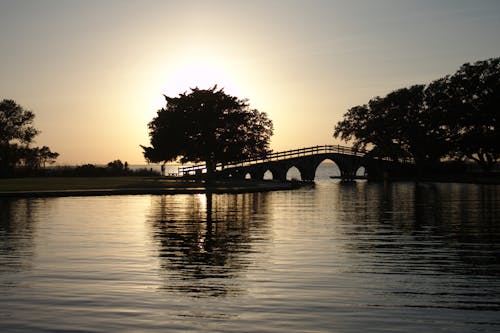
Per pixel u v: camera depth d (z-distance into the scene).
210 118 79.38
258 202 40.09
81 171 87.56
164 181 69.25
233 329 10.04
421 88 94.06
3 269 14.91
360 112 98.38
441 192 53.25
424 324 10.24
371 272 14.55
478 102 81.81
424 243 19.39
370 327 10.09
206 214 30.22
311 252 17.55
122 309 11.23
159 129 80.56
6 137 90.19
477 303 11.59
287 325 10.23
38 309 11.22
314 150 90.44
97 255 17.00
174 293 12.42
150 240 20.16
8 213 30.36
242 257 16.69
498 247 18.47
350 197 46.31
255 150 90.56
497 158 82.81
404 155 96.50
